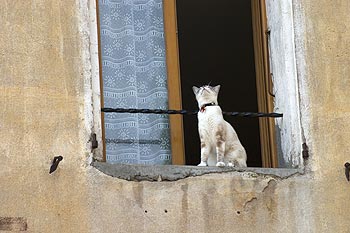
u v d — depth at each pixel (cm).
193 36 1078
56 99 727
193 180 734
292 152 775
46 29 739
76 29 746
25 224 695
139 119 793
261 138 814
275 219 742
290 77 789
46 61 733
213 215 731
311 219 748
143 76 806
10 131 711
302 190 753
